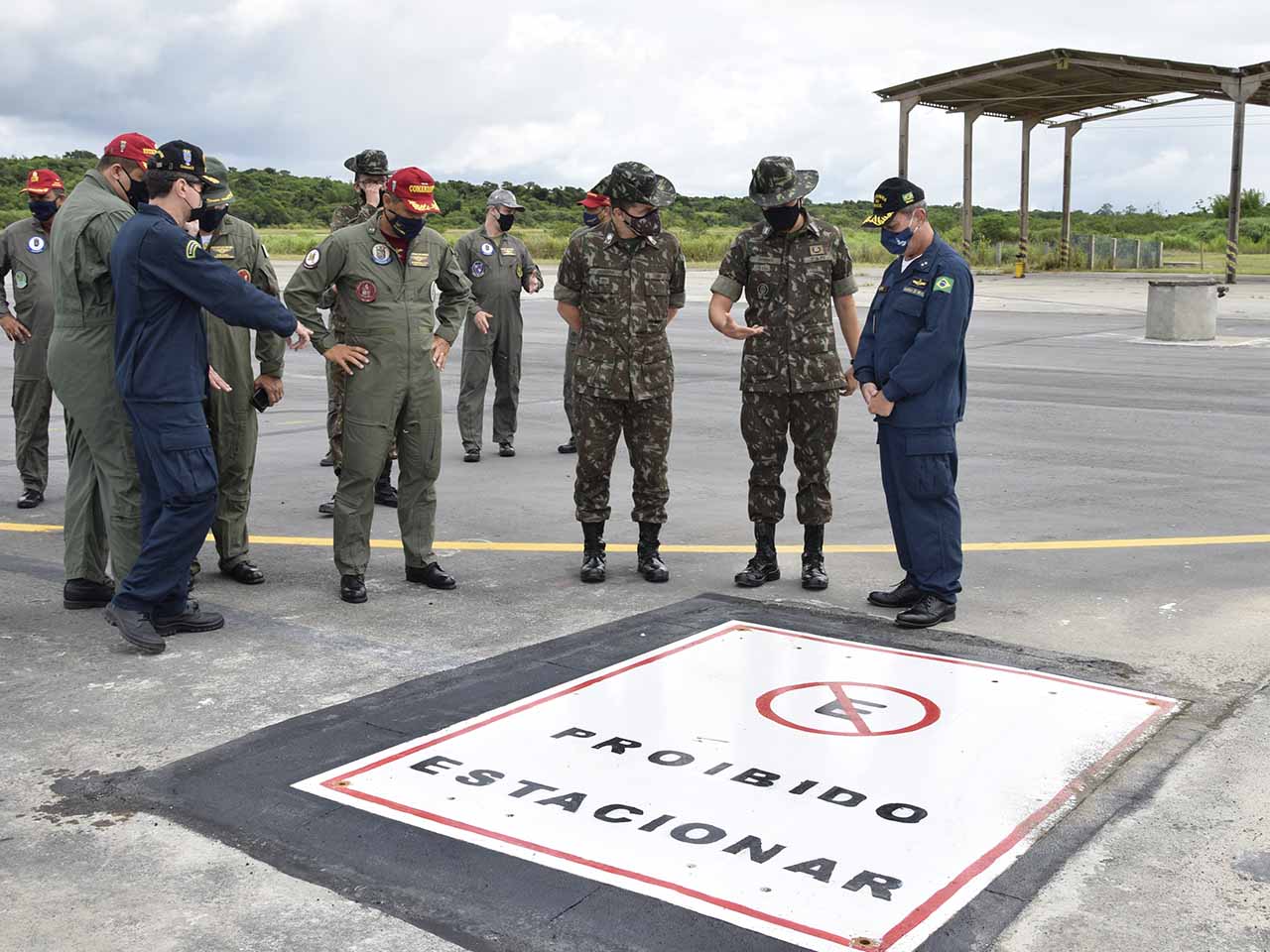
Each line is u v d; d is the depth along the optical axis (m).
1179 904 2.78
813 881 2.86
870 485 7.84
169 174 4.50
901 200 4.77
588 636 4.71
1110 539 6.31
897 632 4.77
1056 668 4.32
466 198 90.62
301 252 47.44
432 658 4.51
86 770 3.55
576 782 3.38
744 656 4.44
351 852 3.03
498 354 8.76
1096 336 18.66
